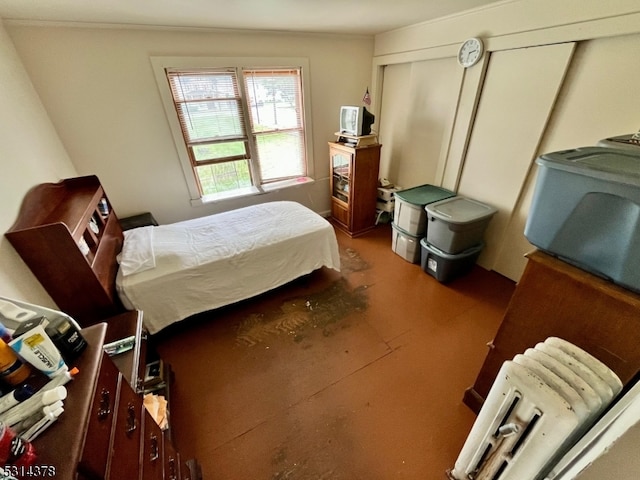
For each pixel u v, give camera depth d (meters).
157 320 1.93
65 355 0.72
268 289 2.35
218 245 2.16
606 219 0.87
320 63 3.16
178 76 2.57
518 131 2.21
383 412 1.57
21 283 1.29
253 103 2.99
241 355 1.96
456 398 1.63
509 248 2.54
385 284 2.63
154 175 2.79
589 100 1.83
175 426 1.53
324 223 2.52
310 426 1.52
